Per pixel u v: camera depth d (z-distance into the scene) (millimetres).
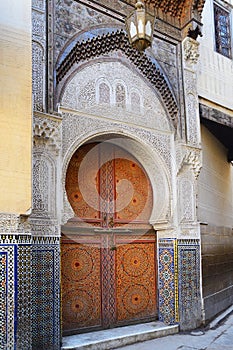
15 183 2734
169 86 4402
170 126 4344
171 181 4238
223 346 3527
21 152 2777
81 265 3805
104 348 3432
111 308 3934
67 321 3615
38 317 3051
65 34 3633
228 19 5742
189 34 4559
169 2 4477
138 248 4250
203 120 5004
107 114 3830
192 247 4273
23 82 2854
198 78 4926
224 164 6406
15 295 2686
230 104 5336
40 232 3170
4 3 2879
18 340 2658
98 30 3887
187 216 4297
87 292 3797
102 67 3893
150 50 4297
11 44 2852
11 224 2719
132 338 3645
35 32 3408
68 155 3482
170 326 3988
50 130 3326
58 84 3514
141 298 4164
